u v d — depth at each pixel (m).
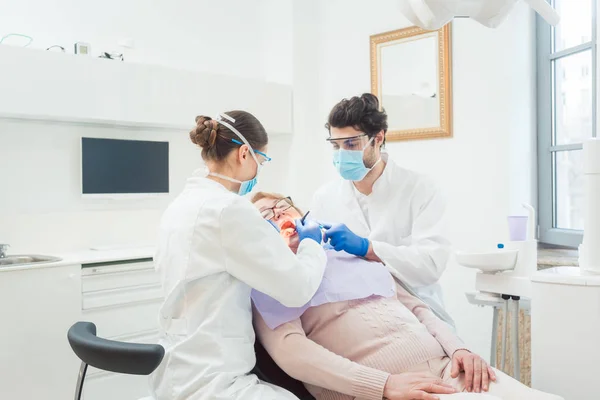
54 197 3.24
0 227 3.04
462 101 3.16
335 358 1.28
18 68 2.78
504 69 2.97
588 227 1.50
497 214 3.02
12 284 2.54
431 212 1.87
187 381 1.23
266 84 3.83
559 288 1.44
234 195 1.32
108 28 3.50
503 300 1.82
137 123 3.34
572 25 2.88
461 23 3.16
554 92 3.01
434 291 1.93
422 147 3.38
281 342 1.32
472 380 1.34
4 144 3.05
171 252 1.30
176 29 3.82
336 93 3.95
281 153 4.09
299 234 1.56
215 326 1.26
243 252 1.24
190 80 3.45
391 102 3.54
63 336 2.71
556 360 1.45
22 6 3.14
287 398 1.25
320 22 4.06
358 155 1.80
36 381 2.61
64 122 3.26
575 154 2.87
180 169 3.77
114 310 2.94
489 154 3.05
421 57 3.35
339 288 1.45
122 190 3.42
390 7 3.54
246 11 4.20
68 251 3.26
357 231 1.98
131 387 2.95
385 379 1.23
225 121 1.45
